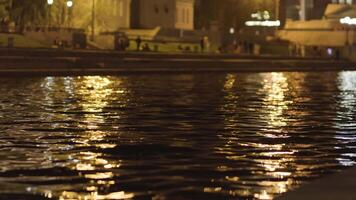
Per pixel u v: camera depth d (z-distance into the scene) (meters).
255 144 15.33
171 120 21.05
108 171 11.37
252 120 21.44
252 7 129.00
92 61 58.75
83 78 48.81
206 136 16.86
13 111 23.23
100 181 10.40
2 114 22.11
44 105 26.00
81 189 9.72
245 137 16.73
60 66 55.16
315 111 25.47
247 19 128.25
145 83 44.53
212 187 9.93
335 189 8.15
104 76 52.78
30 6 74.12
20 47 59.22
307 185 8.45
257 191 9.59
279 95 35.72
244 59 83.94
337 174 9.35
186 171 11.43
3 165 11.91
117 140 15.81
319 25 124.94
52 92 33.41
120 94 33.28
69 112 23.23
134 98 30.83
